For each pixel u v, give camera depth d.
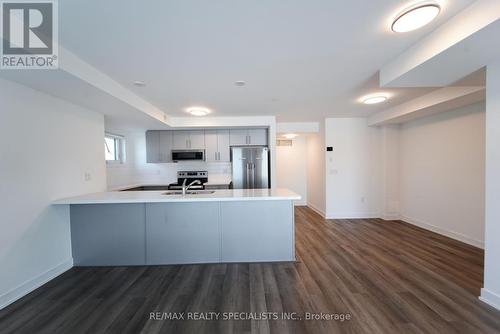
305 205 6.97
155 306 2.07
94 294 2.27
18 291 2.22
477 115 3.35
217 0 1.41
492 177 1.98
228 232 2.97
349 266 2.83
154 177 5.50
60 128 2.77
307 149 7.00
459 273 2.62
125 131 5.18
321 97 3.48
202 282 2.48
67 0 1.38
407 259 3.02
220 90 3.08
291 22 1.65
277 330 1.76
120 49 1.98
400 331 1.73
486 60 1.88
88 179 3.25
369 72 2.55
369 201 5.32
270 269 2.78
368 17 1.60
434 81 2.31
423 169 4.37
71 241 2.92
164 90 3.05
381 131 5.16
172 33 1.76
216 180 5.39
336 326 1.79
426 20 1.55
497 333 1.70
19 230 2.25
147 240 2.94
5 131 2.13
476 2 1.47
